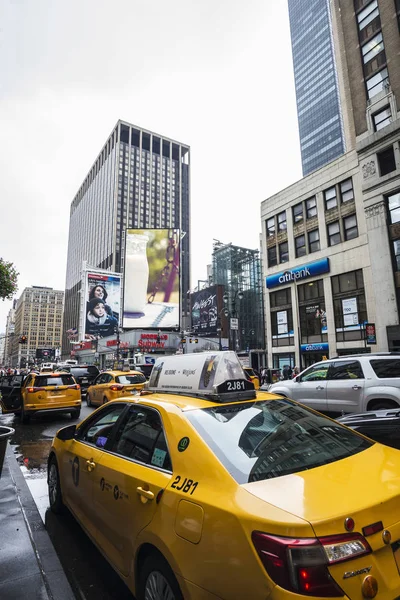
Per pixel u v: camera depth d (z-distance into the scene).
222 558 1.81
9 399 12.45
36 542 3.83
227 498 1.95
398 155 25.00
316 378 9.40
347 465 2.28
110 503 2.93
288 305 33.16
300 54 118.06
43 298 190.75
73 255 168.88
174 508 2.19
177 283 50.59
